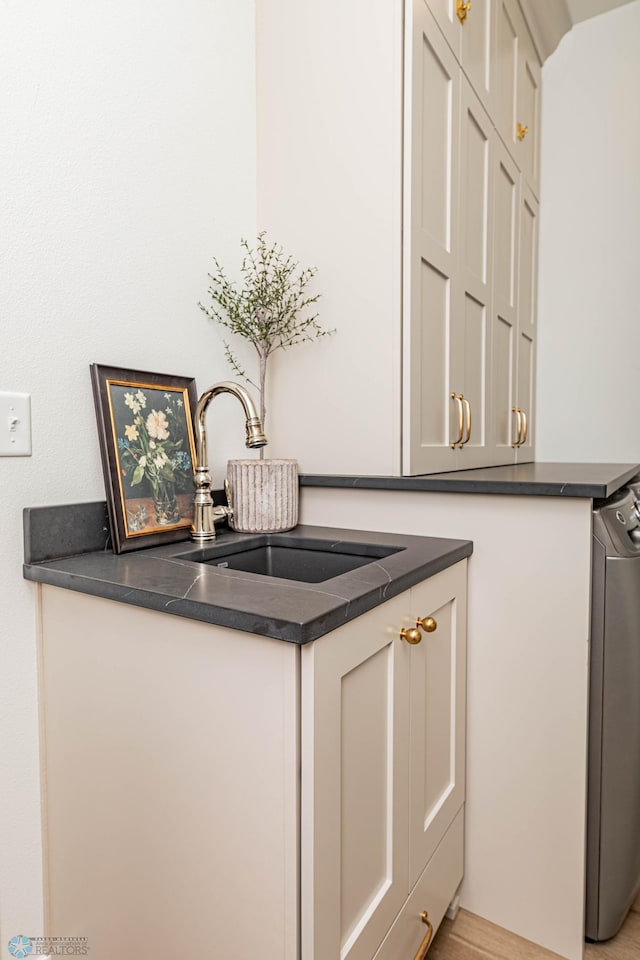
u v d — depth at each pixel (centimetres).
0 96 97
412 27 129
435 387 147
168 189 130
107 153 116
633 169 222
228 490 137
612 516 121
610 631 117
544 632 120
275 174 151
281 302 148
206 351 142
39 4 103
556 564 118
